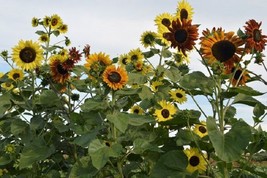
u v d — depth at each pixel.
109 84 2.21
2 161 2.85
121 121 2.13
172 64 3.11
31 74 3.02
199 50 2.09
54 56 2.84
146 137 2.40
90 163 2.28
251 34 2.03
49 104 2.83
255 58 2.14
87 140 2.17
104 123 2.36
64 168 2.96
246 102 2.13
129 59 3.22
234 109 2.40
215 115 2.08
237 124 1.98
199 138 2.19
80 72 2.78
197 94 2.13
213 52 2.03
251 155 2.12
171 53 3.09
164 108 2.54
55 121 2.76
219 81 2.07
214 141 1.92
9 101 2.96
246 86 2.12
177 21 2.12
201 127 2.41
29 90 2.97
